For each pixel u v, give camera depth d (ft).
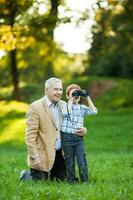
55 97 36.83
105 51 178.50
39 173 36.99
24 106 135.23
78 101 38.27
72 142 36.91
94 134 97.45
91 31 157.48
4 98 194.29
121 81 192.03
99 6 141.90
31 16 134.31
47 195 30.86
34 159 36.42
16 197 30.42
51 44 152.87
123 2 143.23
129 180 36.91
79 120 37.17
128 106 165.58
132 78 216.95
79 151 36.94
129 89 179.63
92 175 39.88
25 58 187.42
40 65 191.21
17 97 156.46
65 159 36.96
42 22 135.54
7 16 128.77
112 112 129.80
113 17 149.79
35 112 36.78
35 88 206.49
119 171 41.81
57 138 37.09
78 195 30.58
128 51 172.55
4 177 39.09
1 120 113.60
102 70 223.51
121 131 99.09
